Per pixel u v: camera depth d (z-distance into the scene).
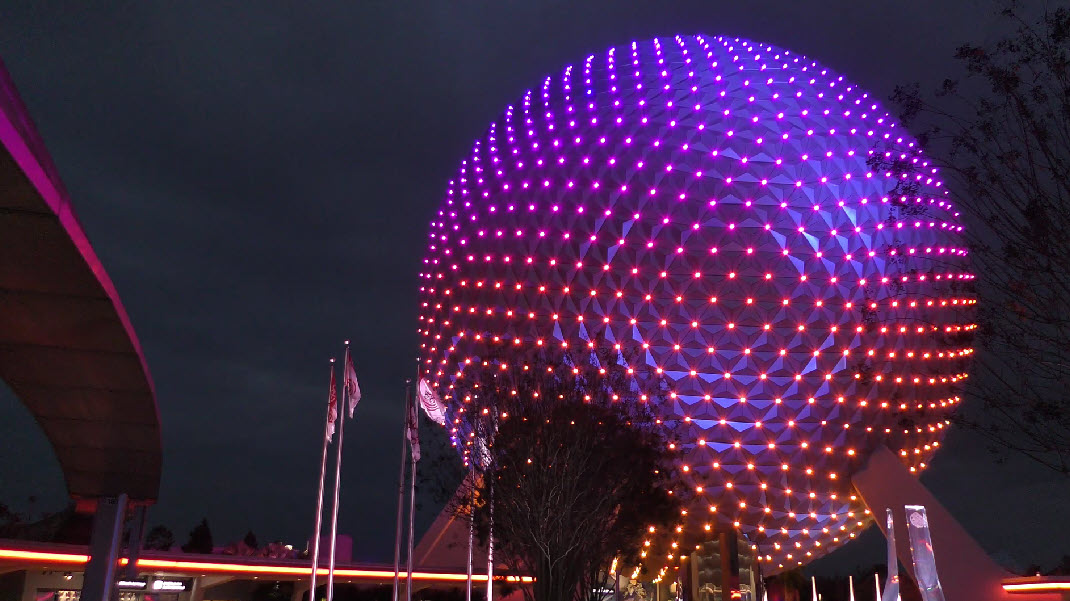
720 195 40.94
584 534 32.62
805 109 43.84
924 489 41.19
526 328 42.81
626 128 44.00
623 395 37.91
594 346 38.25
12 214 17.53
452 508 37.47
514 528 32.69
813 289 40.38
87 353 26.95
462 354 46.34
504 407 34.56
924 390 41.91
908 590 73.00
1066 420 14.04
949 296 38.12
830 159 41.84
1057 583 37.03
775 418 40.97
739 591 42.81
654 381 40.53
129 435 33.22
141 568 48.41
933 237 41.19
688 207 40.97
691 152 42.09
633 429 36.94
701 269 40.41
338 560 53.97
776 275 40.31
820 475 42.19
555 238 42.72
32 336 25.56
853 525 46.69
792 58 49.06
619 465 34.59
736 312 40.28
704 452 41.34
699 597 43.97
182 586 50.53
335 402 41.56
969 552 39.50
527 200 44.56
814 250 40.47
